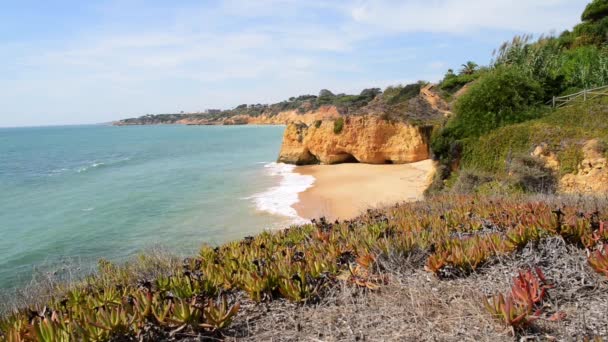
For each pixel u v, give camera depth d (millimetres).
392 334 3336
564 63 27672
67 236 19297
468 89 21531
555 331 3205
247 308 4059
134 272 5883
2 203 27922
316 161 45594
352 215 20547
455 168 19641
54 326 3164
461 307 3656
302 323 3660
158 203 26047
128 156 62781
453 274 4449
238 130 149000
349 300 4023
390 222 6879
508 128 17766
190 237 17984
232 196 27422
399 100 72812
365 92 134500
